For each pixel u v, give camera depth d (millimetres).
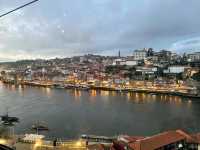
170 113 96125
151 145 40750
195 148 43406
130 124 79438
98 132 70125
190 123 80000
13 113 97125
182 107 110625
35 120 83812
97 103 123062
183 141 43344
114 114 94438
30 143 44875
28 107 110438
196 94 155625
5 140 44938
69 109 105312
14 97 146750
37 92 178750
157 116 90688
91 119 85938
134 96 157500
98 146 44719
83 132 69812
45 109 105188
